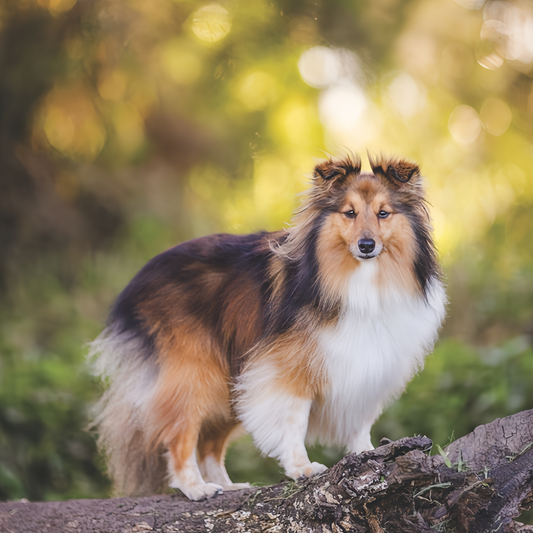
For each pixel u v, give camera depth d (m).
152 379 4.69
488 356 7.62
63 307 10.27
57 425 7.13
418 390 7.42
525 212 11.70
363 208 4.42
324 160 4.69
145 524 3.79
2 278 10.62
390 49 11.52
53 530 3.77
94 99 11.88
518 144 12.27
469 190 12.33
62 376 7.76
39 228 11.25
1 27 11.02
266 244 4.86
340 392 4.46
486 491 3.35
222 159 12.72
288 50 11.89
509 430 3.64
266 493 3.84
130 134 12.67
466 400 7.18
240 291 4.73
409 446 3.35
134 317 4.85
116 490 5.01
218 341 4.72
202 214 12.44
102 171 12.27
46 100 11.74
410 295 4.52
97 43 11.41
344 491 3.45
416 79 12.14
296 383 4.43
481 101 12.34
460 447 3.69
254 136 12.55
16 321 9.73
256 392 4.47
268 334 4.52
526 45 11.79
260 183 12.85
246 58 12.02
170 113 12.51
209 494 4.17
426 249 4.61
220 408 4.75
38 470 6.82
